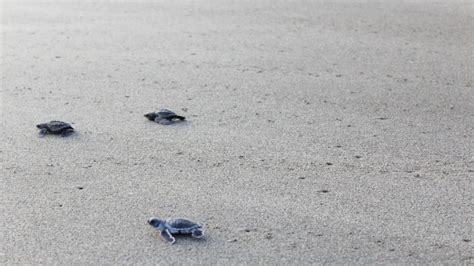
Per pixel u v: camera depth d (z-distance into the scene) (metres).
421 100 2.51
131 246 1.86
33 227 1.92
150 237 1.89
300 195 2.02
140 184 2.06
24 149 2.22
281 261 1.83
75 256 1.84
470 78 2.68
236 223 1.93
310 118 2.39
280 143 2.24
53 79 2.68
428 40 3.06
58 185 2.06
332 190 2.04
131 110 2.44
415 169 2.12
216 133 2.30
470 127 2.33
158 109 2.44
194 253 1.84
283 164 2.14
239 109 2.44
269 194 2.02
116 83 2.64
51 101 2.50
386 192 2.03
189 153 2.20
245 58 2.87
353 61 2.84
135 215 1.95
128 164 2.15
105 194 2.02
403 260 1.83
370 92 2.57
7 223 1.93
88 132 2.31
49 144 2.24
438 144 2.24
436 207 1.98
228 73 2.72
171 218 1.89
